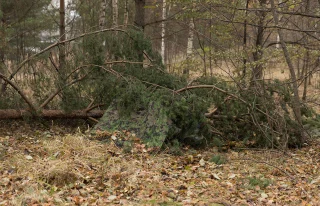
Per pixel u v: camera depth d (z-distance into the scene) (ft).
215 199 17.65
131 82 29.86
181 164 24.21
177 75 32.78
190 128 28.09
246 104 28.91
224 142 29.73
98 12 60.13
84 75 31.60
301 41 38.34
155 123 27.45
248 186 19.92
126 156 24.56
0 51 40.19
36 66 31.37
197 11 38.55
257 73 33.81
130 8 61.98
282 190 19.60
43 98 31.78
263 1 39.58
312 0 39.68
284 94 30.17
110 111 29.60
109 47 32.42
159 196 18.03
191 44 53.16
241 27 43.14
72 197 17.29
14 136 28.50
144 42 32.55
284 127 28.71
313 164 25.05
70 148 24.12
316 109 44.16
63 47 31.83
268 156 26.68
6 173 19.79
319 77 78.79
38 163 20.68
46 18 64.44
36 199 16.52
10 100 30.27
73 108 31.40
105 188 18.84
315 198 18.19
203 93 30.37
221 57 35.70
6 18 58.34
